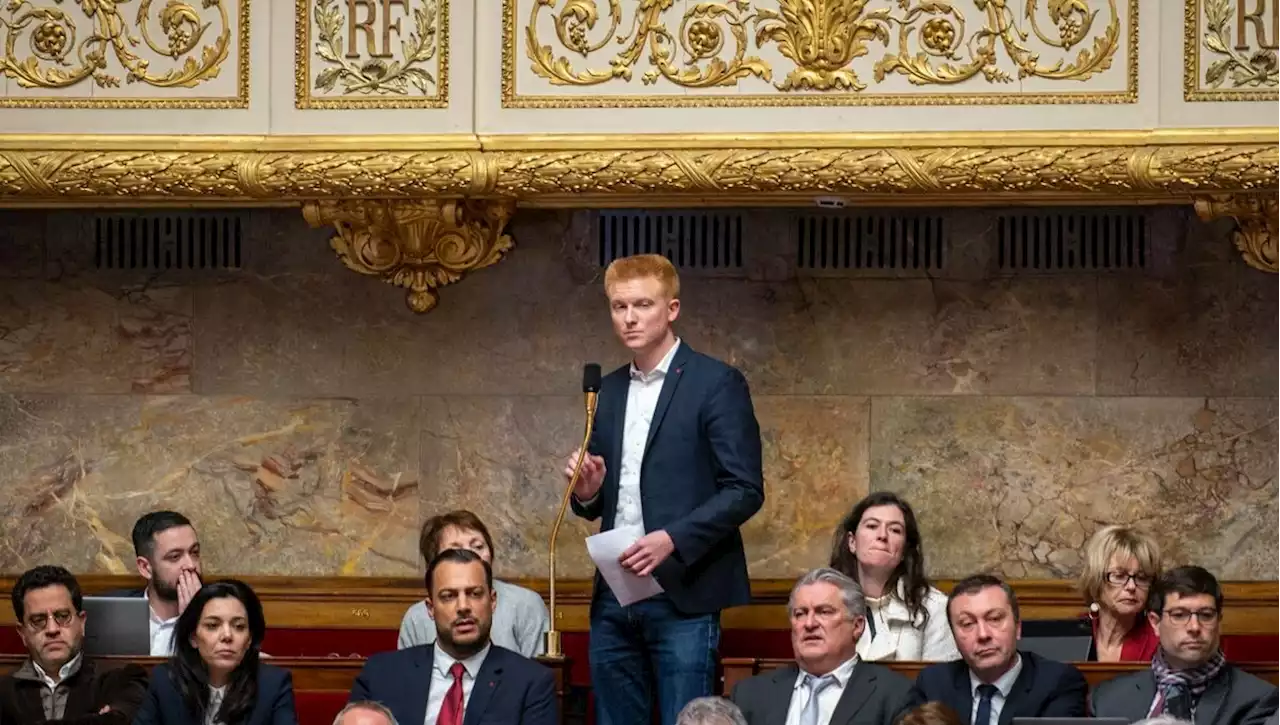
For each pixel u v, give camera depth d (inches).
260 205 449.1
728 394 364.8
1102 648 379.2
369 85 421.1
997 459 456.8
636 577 354.6
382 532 465.4
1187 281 454.9
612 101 417.7
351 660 377.4
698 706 315.6
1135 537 376.8
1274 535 450.9
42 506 469.7
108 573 467.2
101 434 470.3
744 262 462.6
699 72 417.4
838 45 414.9
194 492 468.4
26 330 472.4
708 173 412.8
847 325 460.8
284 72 422.6
